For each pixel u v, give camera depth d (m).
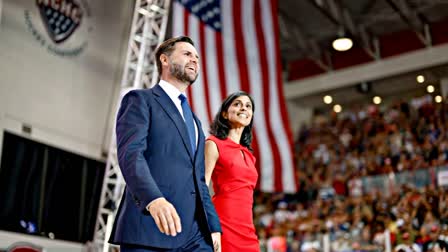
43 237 9.79
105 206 11.18
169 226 1.97
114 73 11.76
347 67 17.45
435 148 14.75
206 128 9.61
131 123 2.35
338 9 14.95
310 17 15.70
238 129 3.94
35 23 10.01
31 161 9.74
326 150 17.94
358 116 18.39
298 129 19.27
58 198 10.27
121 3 12.02
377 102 18.84
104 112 11.52
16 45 9.60
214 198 3.77
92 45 11.25
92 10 11.27
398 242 10.73
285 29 16.27
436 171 13.32
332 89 17.73
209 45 10.33
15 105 9.50
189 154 2.47
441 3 14.82
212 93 9.95
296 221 14.62
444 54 15.61
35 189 9.77
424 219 11.19
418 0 14.81
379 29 16.52
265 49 10.81
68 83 10.64
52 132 10.24
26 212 9.53
